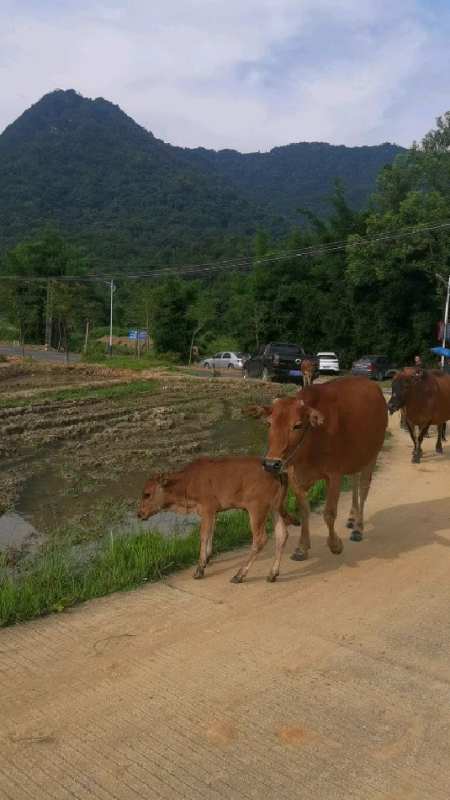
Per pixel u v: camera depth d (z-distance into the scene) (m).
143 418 19.80
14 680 4.81
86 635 5.52
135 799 3.56
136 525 9.31
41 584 6.48
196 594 6.38
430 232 42.19
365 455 7.61
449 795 3.59
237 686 4.70
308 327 51.34
